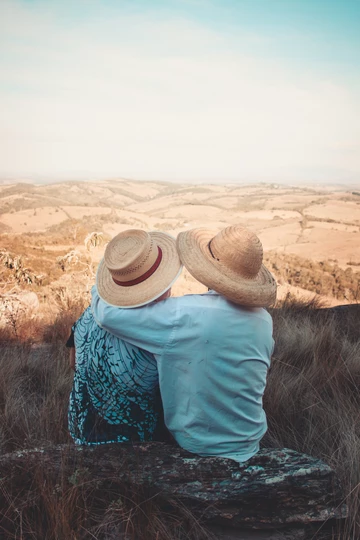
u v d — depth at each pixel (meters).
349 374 2.77
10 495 1.54
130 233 1.62
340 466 1.90
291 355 3.11
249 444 1.65
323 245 106.81
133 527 1.45
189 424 1.58
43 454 1.70
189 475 1.57
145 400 1.65
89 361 1.65
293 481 1.55
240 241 1.50
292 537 1.52
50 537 1.45
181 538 1.51
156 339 1.50
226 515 1.52
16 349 3.52
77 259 6.40
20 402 2.46
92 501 1.57
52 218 134.00
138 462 1.60
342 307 4.59
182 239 1.59
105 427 1.67
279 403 2.36
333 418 2.26
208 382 1.52
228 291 1.47
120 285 1.56
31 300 5.58
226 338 1.50
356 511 1.59
